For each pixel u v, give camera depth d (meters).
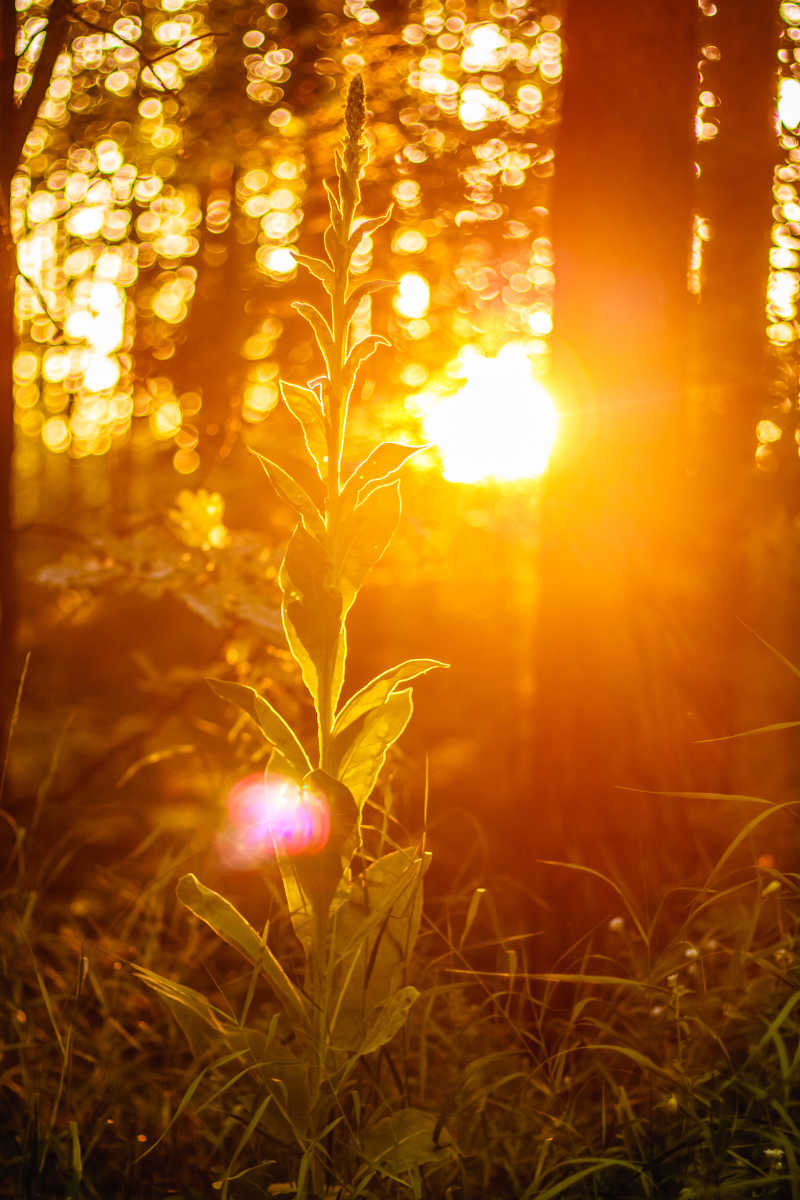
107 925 3.35
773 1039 2.07
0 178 3.28
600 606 2.87
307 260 2.01
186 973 2.86
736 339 4.49
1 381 3.46
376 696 2.00
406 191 5.74
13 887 3.08
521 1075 2.14
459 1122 2.11
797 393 5.18
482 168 5.64
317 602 1.98
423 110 5.47
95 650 6.05
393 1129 1.99
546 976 2.12
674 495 2.90
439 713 5.68
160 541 3.85
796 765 4.56
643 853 2.80
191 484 6.15
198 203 6.88
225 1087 1.92
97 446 10.46
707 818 3.20
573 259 2.91
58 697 6.29
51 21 3.27
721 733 3.00
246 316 6.45
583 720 2.86
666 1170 1.92
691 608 2.95
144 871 3.76
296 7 5.16
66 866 3.86
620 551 2.86
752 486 4.46
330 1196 1.86
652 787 2.84
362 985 2.05
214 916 2.01
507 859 3.75
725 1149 1.82
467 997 2.85
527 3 5.71
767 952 2.12
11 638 3.54
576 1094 2.25
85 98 4.95
